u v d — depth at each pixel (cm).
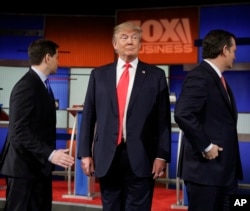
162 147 214
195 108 201
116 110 214
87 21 599
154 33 568
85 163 222
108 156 212
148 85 216
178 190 385
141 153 211
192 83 204
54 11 610
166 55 564
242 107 535
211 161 206
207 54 216
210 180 205
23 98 226
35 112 230
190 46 554
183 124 200
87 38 600
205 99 204
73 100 600
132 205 214
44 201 244
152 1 589
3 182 526
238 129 535
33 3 610
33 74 237
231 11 539
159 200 423
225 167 205
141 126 213
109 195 218
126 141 211
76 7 608
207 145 198
